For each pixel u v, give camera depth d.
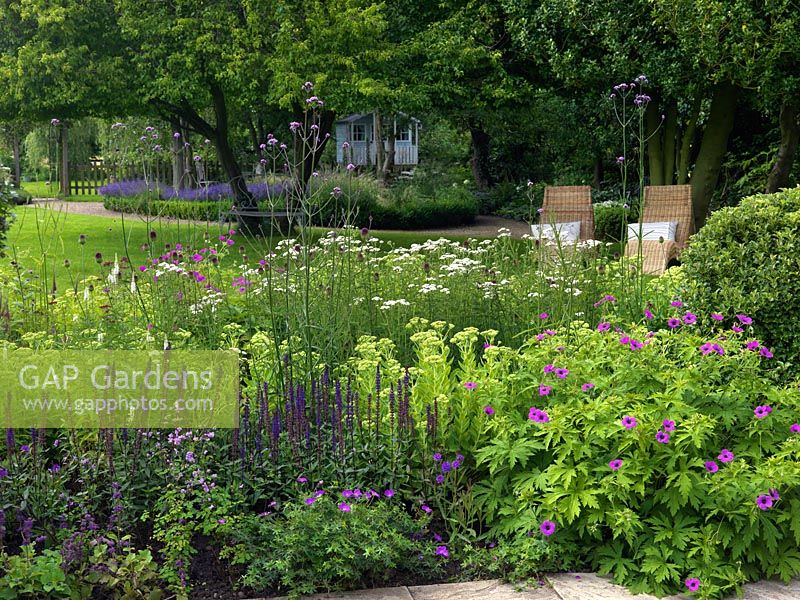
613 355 3.49
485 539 3.17
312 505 2.95
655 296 5.38
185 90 12.62
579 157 18.80
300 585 2.81
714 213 4.81
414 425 3.37
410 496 3.29
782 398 3.23
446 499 3.31
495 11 12.48
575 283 5.42
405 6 13.87
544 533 2.89
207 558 2.97
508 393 3.54
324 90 12.01
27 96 12.98
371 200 17.69
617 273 5.88
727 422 3.09
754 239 4.51
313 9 12.34
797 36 8.76
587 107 16.05
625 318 5.15
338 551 2.82
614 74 10.71
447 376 3.78
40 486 2.94
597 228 14.82
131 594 2.61
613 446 3.09
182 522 2.89
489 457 3.29
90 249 11.67
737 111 14.23
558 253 5.82
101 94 12.86
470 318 5.34
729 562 2.87
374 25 12.41
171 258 5.89
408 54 12.85
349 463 3.30
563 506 2.94
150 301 5.19
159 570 2.80
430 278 5.61
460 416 3.48
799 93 9.61
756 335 4.40
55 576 2.51
